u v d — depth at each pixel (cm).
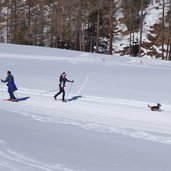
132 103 2148
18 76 2959
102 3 5797
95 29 6431
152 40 6162
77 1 5922
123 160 997
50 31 6438
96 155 1030
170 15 5781
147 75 3162
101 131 1406
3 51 4553
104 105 2062
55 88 2570
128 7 5975
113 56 4891
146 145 1209
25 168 869
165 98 2305
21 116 1622
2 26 6912
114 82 2784
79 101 2169
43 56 4347
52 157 976
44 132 1294
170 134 1455
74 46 6575
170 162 1007
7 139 1138
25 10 6769
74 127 1448
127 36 6412
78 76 3028
